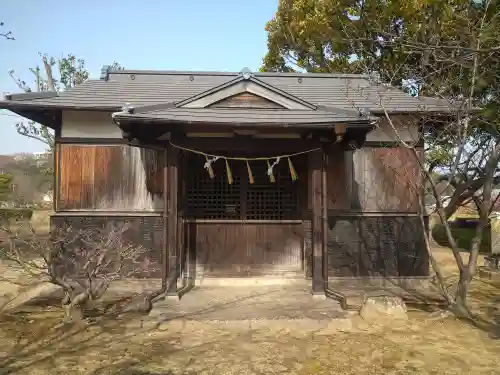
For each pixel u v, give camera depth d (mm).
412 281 10328
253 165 10336
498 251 14250
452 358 6039
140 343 6582
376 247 10352
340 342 6660
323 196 8766
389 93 11273
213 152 10164
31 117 10211
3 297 9172
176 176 8617
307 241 10266
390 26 14703
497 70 9320
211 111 8289
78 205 10031
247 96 8594
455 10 11609
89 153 10102
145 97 10516
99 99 10156
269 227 10344
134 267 9984
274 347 6430
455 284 10781
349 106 10375
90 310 7996
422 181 9539
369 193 10406
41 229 21297
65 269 9812
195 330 7191
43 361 5863
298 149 8664
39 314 7996
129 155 10164
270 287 9734
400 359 6004
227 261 10258
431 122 10133
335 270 10297
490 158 8078
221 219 10289
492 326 7449
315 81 12336
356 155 10430
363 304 7910
